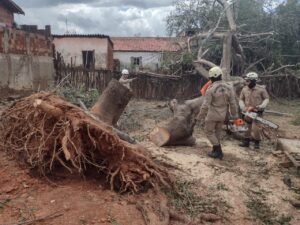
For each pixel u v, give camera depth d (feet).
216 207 17.37
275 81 58.65
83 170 17.79
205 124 23.68
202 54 52.60
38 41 50.67
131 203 15.78
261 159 24.36
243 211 17.47
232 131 29.91
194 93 56.54
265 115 45.42
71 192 15.79
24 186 15.90
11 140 18.75
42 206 14.47
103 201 15.40
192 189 18.75
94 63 76.48
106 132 16.85
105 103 26.17
